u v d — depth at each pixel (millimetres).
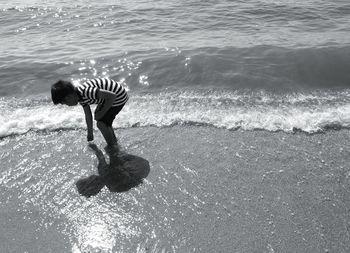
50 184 4219
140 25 9922
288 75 6762
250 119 5473
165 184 4203
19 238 3500
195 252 3338
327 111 5711
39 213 3809
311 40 8328
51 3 12219
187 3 11930
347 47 7574
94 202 3945
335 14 10711
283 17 10453
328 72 6848
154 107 5820
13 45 8672
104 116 4555
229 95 6180
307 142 4988
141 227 3617
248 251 3350
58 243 3441
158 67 7035
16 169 4461
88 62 7371
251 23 9969
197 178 4293
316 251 3363
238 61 7176
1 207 3889
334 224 3660
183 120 5449
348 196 4027
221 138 5051
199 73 6809
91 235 3529
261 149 4824
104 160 4617
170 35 9094
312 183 4227
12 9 11359
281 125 5340
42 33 9578
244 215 3756
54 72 7023
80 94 4242
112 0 12539
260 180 4266
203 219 3709
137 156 4688
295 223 3666
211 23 10000
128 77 6789
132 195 4039
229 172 4391
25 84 6617
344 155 4727
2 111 5727
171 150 4797
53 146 4898
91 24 10094
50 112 5691
